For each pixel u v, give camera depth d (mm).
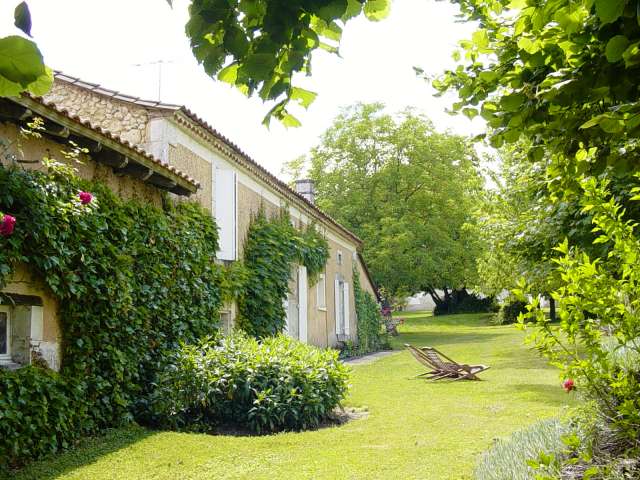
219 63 2254
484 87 3428
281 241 13359
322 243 17266
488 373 13531
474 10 3637
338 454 6258
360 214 30516
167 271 8500
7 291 5957
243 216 12367
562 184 3934
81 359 6699
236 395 7746
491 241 16062
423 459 5973
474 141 3600
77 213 6363
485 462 5070
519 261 11211
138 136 9586
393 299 32625
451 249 29875
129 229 7727
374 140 31531
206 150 10891
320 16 1971
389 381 12648
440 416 8422
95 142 7055
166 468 5656
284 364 8188
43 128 6141
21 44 1389
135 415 7543
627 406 3527
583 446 4258
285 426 7793
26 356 6188
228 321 11000
